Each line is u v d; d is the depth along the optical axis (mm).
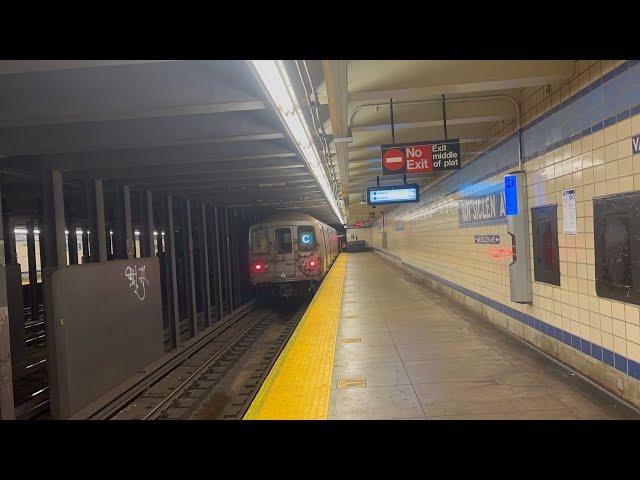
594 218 4945
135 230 17125
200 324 14094
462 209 11148
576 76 5246
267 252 17125
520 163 6965
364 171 13000
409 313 10656
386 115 7570
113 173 8188
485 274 9297
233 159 7207
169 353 9891
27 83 4730
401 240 25859
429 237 16266
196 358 10453
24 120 4754
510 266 6969
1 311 5258
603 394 4785
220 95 4582
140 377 8078
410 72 5637
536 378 5430
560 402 4637
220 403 7414
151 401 7430
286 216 17453
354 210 32312
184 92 4637
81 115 4730
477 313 10008
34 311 14258
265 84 3814
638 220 4168
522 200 6824
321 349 7480
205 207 14305
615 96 4465
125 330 8008
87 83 4711
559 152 5723
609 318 4777
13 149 6082
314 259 17172
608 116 4602
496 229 8469
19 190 10172
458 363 6266
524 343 7145
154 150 7156
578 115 5211
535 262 6645
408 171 7527
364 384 5570
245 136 5949
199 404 7387
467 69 5617
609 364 4812
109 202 12812
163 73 4652
